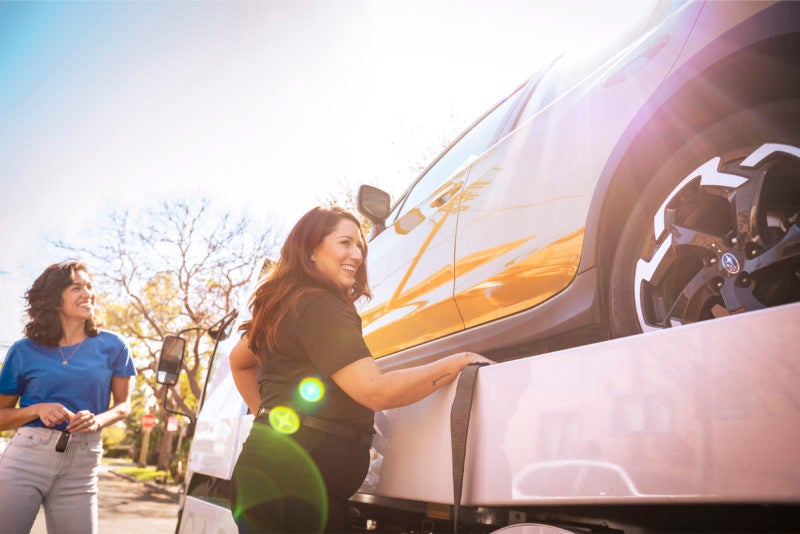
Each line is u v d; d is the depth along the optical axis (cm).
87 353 275
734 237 138
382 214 296
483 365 134
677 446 89
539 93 230
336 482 159
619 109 169
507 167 211
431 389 147
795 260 126
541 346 203
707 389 86
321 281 173
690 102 148
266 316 173
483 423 127
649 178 164
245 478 165
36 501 253
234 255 2417
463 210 226
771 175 133
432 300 231
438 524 178
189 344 2516
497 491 120
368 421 167
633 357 97
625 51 178
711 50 137
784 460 76
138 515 1294
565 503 104
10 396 270
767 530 94
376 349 271
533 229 191
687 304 146
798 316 77
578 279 174
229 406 318
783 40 124
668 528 106
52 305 268
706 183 146
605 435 99
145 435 4050
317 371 165
